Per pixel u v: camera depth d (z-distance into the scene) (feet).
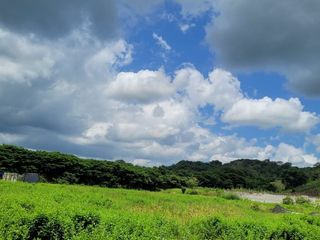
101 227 43.55
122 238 42.52
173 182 286.25
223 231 57.77
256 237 57.06
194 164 559.38
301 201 203.51
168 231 52.75
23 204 49.49
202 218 61.16
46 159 237.25
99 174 252.62
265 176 500.33
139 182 263.49
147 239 43.83
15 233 39.01
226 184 374.02
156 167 302.66
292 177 416.67
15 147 231.91
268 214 111.34
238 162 622.54
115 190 167.94
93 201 85.87
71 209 46.55
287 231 59.36
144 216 54.54
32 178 205.36
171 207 105.91
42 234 41.14
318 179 416.46
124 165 269.44
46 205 49.37
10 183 122.31
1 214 39.68
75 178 243.40
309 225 66.13
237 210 118.11
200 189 281.13
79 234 41.68
